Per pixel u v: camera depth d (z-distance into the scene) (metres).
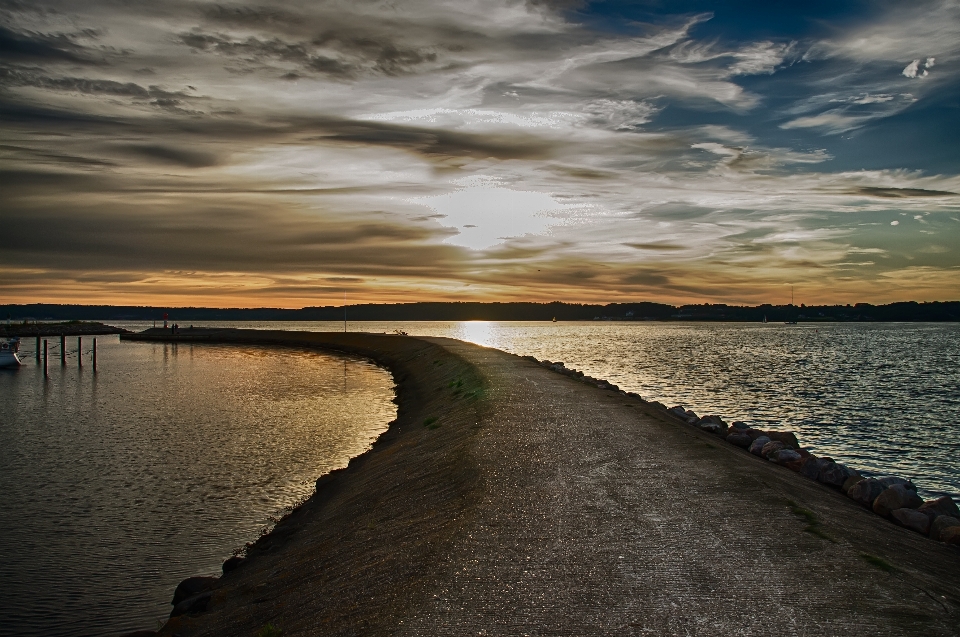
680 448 14.09
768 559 7.64
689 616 6.18
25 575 12.12
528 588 6.86
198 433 26.44
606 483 11.07
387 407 34.72
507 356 48.03
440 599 6.67
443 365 42.72
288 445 23.91
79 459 21.38
